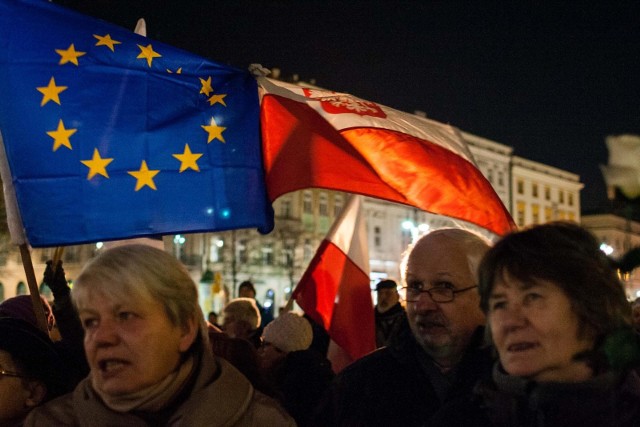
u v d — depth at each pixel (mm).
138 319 2182
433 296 2803
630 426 1715
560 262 1722
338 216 5484
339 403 3020
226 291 43719
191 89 3803
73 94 3494
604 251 1762
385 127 4215
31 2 3549
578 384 1703
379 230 53094
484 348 2697
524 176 65500
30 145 3367
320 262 5395
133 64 3672
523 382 1773
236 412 2242
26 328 2707
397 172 4141
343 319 5352
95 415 2201
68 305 3494
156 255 2275
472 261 2812
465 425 2033
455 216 4172
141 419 2199
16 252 37656
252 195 3820
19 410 2641
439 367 2891
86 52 3580
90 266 2240
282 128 4055
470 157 4348
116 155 3525
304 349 4727
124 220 3482
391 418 2875
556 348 1720
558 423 1709
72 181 3406
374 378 2975
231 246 48000
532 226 1843
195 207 3658
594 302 1705
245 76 4012
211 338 3424
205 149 3754
